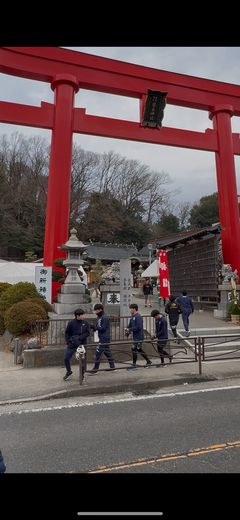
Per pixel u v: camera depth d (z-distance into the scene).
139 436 3.69
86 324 6.16
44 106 13.11
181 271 16.89
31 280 14.40
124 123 14.30
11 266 14.57
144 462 3.10
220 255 13.64
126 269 9.76
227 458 3.16
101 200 38.22
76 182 39.19
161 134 14.80
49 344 7.44
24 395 5.34
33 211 32.81
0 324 9.23
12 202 31.22
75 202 36.66
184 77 15.48
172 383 5.97
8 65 12.62
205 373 6.51
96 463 3.09
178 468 2.98
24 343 7.58
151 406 4.76
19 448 3.45
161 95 14.18
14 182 33.75
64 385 5.76
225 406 4.69
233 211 14.96
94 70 14.00
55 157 12.81
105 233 38.16
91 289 24.22
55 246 12.37
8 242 29.83
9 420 4.32
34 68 13.03
